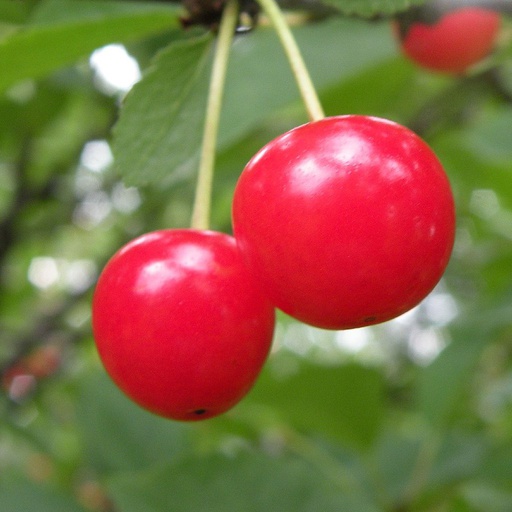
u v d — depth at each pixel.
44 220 0.36
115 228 0.39
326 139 0.14
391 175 0.13
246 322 0.14
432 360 0.21
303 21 0.17
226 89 0.19
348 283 0.13
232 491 0.18
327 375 0.20
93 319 0.15
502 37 0.20
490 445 0.21
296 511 0.18
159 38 0.22
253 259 0.14
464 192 0.33
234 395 0.15
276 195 0.14
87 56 0.16
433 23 0.18
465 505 0.21
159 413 0.15
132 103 0.16
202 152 0.15
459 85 0.31
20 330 0.35
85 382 0.21
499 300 0.21
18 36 0.15
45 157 0.34
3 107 0.28
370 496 0.21
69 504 0.20
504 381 0.31
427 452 0.21
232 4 0.16
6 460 0.34
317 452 0.22
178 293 0.14
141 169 0.16
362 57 0.20
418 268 0.14
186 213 0.36
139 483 0.17
